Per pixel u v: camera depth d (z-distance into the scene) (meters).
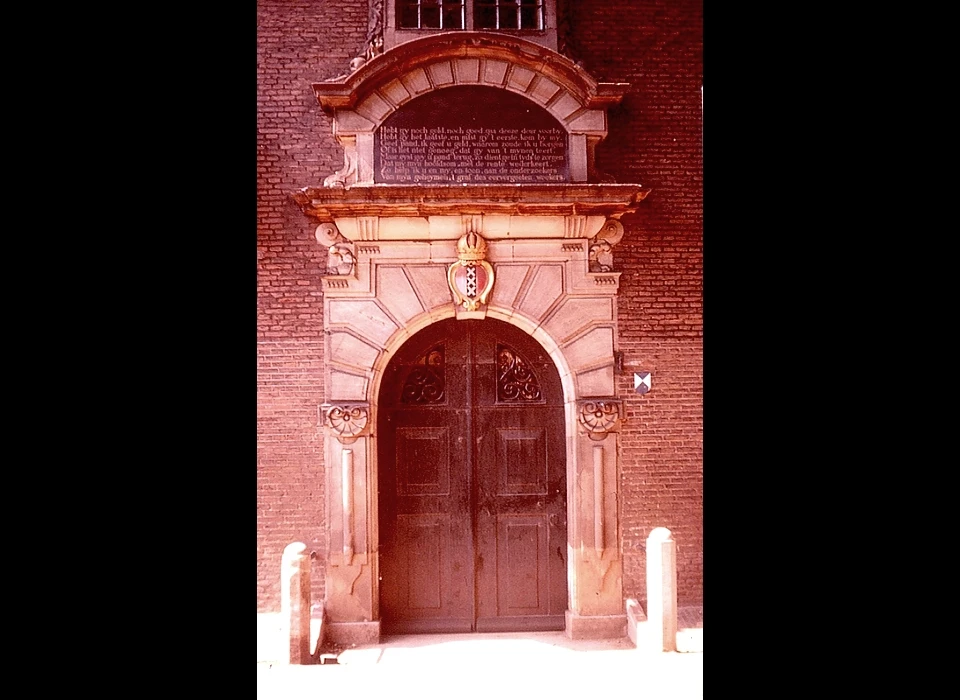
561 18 6.43
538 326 6.32
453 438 6.52
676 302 6.44
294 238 6.26
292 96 6.33
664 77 6.55
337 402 6.21
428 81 6.27
